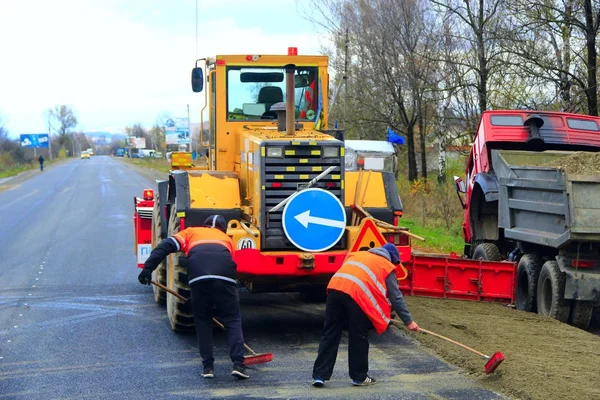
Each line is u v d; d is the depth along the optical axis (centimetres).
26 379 670
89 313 970
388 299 683
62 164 9544
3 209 2827
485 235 1222
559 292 889
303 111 962
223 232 713
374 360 726
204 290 670
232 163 943
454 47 2248
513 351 741
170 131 5734
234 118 941
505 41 1878
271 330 869
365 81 2739
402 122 2947
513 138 1153
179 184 838
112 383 655
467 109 2205
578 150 1162
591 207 820
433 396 604
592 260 863
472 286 1038
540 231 917
